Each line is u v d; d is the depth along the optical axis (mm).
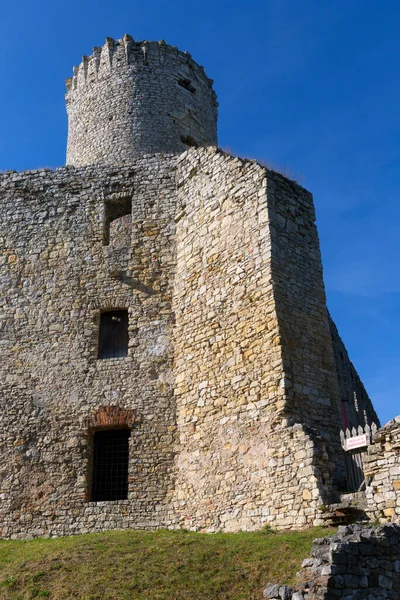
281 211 15398
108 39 24797
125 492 16047
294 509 12039
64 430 16656
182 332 16719
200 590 9719
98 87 24281
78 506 15672
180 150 23438
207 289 16312
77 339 17672
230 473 13891
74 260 18719
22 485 16281
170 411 16094
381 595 8562
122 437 16750
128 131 23016
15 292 18734
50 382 17359
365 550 8703
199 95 25250
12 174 20328
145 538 12906
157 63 24359
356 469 11977
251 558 10344
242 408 14148
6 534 15781
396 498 10344
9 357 17938
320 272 15656
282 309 14195
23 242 19344
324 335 14898
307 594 8117
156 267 17969
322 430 13617
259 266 14812
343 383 23438
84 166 19906
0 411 17297
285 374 13453
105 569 10953
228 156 16953
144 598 9727
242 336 14773
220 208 16672
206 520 14055
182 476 15188
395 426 10734
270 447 13070
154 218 18609
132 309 17672
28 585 10852
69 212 19391
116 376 16953
